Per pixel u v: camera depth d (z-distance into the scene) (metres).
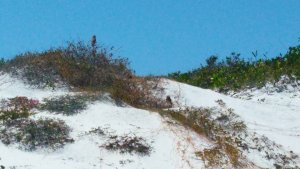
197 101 18.67
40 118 14.88
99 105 16.16
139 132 14.77
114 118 15.41
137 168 13.44
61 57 18.81
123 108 16.09
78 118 15.30
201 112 16.88
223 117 16.89
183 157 14.16
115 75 18.44
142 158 13.87
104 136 14.39
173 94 18.83
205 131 15.62
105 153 13.86
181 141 14.77
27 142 13.92
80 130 14.59
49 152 13.76
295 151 16.05
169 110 16.36
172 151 14.29
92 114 15.55
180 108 16.84
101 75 18.20
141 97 17.64
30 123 14.49
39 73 18.16
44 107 15.91
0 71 18.69
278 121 18.31
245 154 15.27
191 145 14.70
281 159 15.51
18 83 17.83
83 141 14.16
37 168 12.70
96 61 18.78
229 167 14.30
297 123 18.16
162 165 13.73
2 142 13.91
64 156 13.64
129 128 14.91
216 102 18.64
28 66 18.45
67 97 16.41
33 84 17.80
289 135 17.17
